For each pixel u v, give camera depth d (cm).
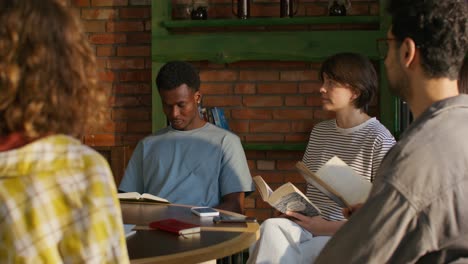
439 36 106
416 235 97
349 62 242
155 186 260
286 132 365
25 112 75
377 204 100
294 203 220
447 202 96
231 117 369
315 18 348
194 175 256
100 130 380
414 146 100
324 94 248
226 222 185
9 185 75
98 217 76
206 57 354
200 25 355
